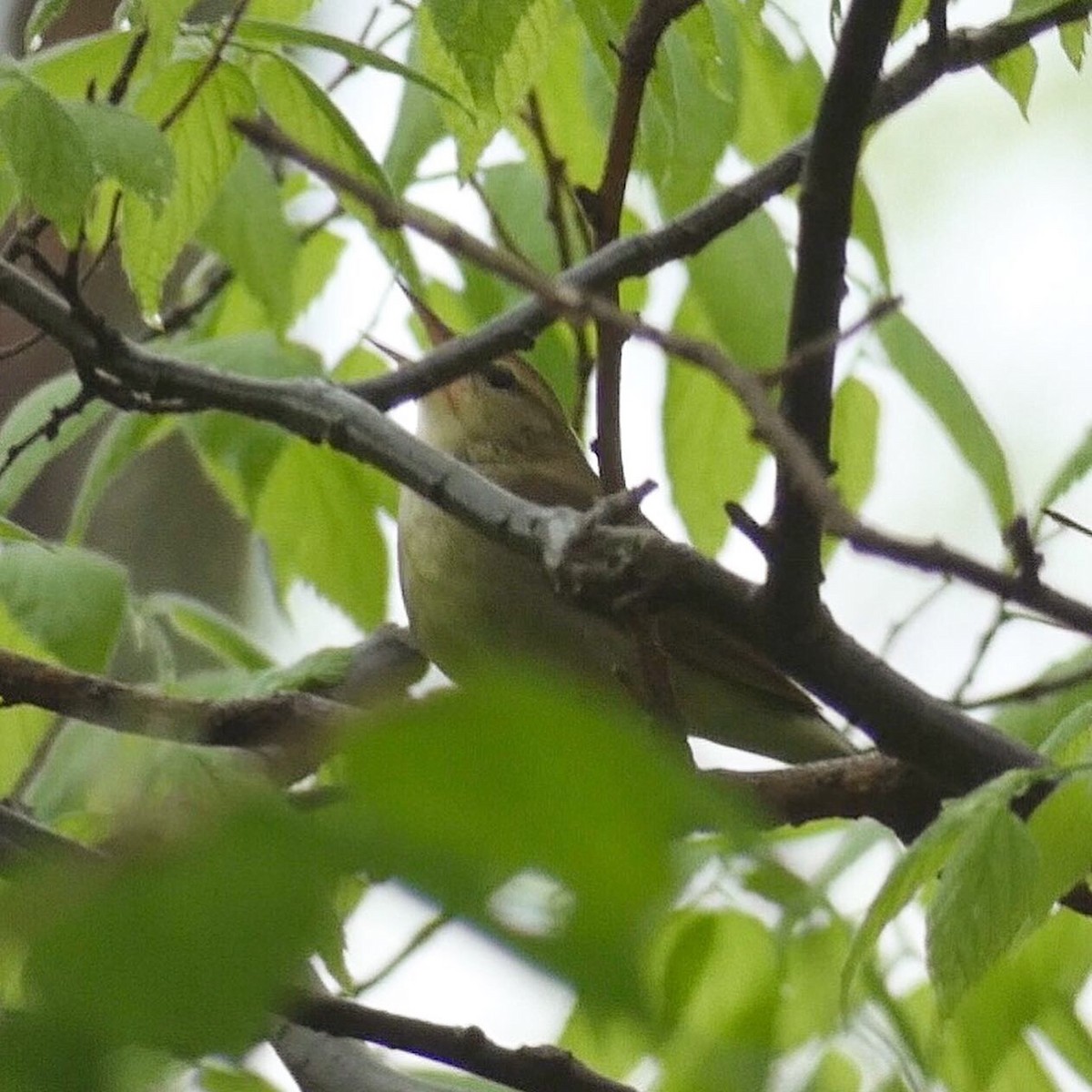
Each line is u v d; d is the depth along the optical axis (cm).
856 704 470
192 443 726
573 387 812
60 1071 174
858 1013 621
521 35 533
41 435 687
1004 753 473
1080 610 348
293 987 192
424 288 802
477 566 735
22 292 583
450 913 170
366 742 173
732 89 643
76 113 506
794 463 315
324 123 597
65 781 657
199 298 820
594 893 168
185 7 512
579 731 174
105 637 636
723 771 589
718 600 462
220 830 175
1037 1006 602
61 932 168
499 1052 483
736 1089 607
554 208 647
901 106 579
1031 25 570
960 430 684
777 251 714
